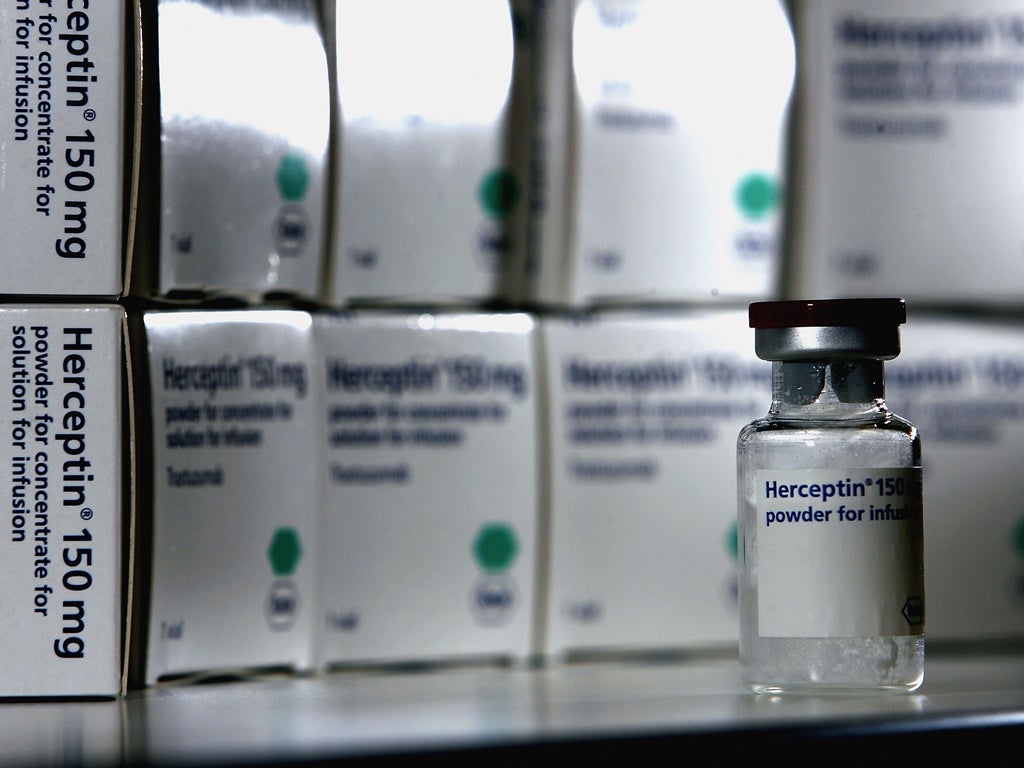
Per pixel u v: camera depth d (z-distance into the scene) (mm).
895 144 1170
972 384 1190
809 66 1148
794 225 1152
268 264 1023
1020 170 1189
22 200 930
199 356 997
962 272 1186
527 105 1100
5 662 922
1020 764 811
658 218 1129
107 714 874
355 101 1062
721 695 926
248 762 715
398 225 1077
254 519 1017
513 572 1101
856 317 883
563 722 812
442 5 1081
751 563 911
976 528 1188
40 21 929
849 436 900
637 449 1132
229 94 1003
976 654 1176
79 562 930
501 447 1103
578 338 1124
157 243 976
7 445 929
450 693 958
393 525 1078
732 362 1153
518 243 1104
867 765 789
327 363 1068
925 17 1173
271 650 1024
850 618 884
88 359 933
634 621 1126
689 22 1132
